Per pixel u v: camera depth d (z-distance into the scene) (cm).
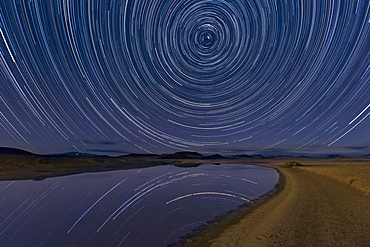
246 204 1281
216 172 3916
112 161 7531
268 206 1177
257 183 2327
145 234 795
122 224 934
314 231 709
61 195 1602
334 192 1496
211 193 1683
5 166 4188
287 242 624
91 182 2406
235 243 650
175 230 825
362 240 621
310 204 1134
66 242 754
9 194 1662
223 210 1143
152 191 1789
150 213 1112
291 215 928
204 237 727
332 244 598
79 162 5978
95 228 891
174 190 1842
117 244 716
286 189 1823
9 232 858
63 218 1045
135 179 2711
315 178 2591
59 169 4344
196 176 3133
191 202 1364
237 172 3950
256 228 784
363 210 968
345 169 3591
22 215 1105
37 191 1803
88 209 1214
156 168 5169
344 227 741
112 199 1470
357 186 1672
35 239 787
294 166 6053
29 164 4728
